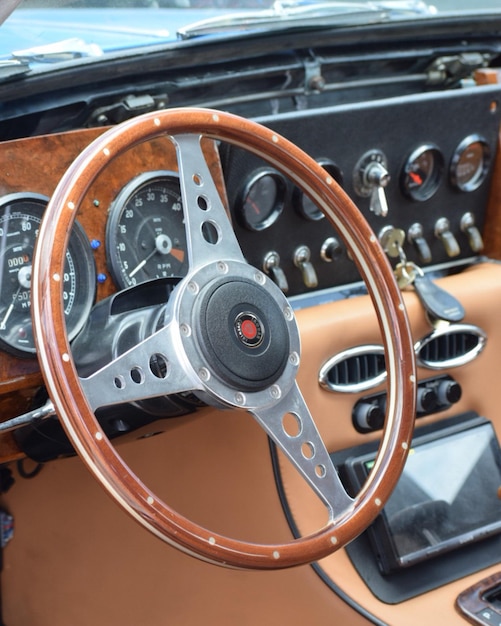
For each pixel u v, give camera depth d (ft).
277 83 6.72
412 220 6.99
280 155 4.53
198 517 5.88
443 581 6.20
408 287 6.57
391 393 4.66
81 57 5.71
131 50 5.78
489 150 7.09
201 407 4.42
